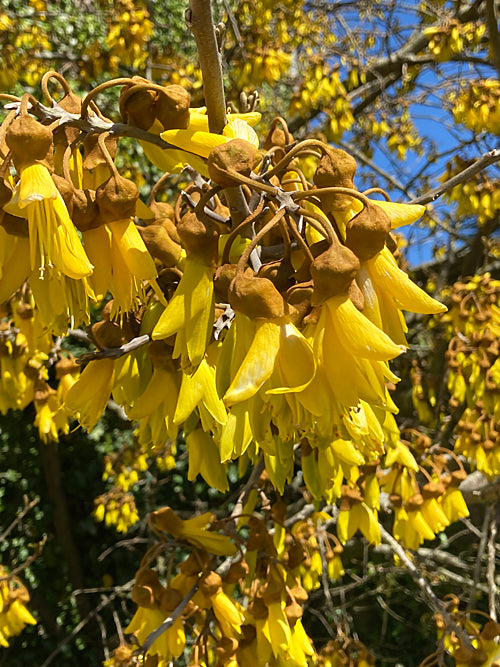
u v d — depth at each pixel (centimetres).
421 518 44
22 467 102
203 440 21
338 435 16
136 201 16
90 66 75
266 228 15
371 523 37
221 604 29
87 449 103
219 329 18
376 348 14
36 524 100
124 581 100
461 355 55
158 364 19
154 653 29
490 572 54
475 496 54
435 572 71
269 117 88
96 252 16
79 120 16
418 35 87
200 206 16
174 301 16
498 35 48
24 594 57
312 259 15
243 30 74
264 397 14
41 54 74
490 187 61
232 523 31
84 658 96
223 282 16
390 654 95
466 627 47
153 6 86
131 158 77
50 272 14
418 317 86
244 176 15
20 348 44
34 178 14
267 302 14
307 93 74
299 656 28
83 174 17
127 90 17
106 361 20
